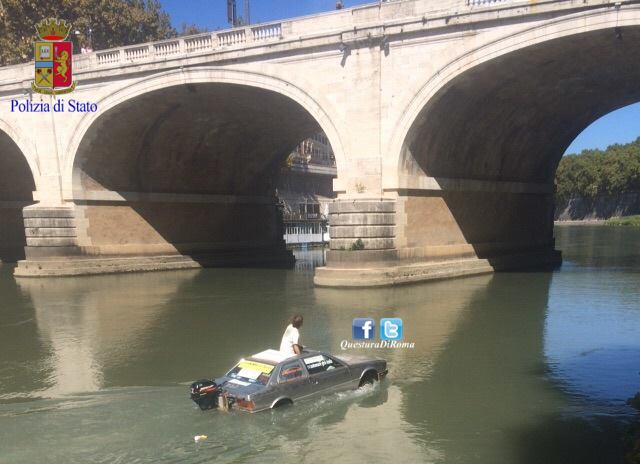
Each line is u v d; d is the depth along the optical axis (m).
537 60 22.39
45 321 18.41
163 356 13.85
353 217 23.89
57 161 30.34
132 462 7.55
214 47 26.56
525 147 32.91
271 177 41.72
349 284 23.59
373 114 23.64
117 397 10.36
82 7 45.84
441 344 14.68
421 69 22.62
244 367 9.96
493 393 10.83
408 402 10.28
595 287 24.84
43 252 30.20
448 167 27.77
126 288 25.94
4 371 12.66
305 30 24.66
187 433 8.48
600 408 10.09
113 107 28.61
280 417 9.13
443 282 25.94
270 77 25.41
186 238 35.88
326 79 24.38
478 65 21.47
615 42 20.64
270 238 41.88
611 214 123.94
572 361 13.17
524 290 23.84
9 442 8.13
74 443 8.10
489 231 31.70
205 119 32.47
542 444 8.55
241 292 24.30
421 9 22.39
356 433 8.81
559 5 19.61
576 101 30.19
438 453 8.19
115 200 32.03
